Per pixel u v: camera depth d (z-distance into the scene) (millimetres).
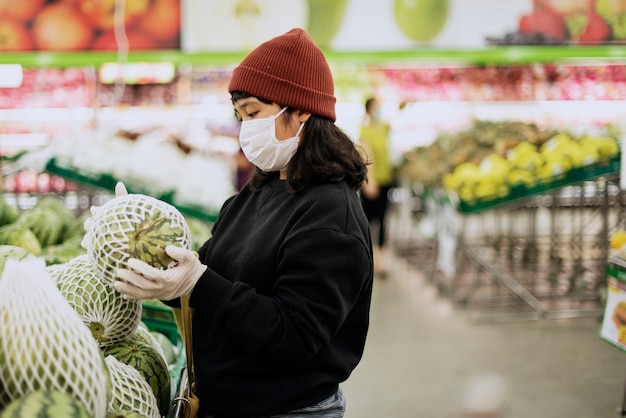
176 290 1531
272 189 1781
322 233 1570
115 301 1875
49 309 1348
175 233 1648
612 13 6469
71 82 8602
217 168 4793
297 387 1662
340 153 1705
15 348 1297
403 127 9641
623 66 9297
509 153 6383
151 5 6309
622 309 3271
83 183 4203
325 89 1727
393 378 4312
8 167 4676
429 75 9422
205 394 1728
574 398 3928
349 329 1756
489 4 6465
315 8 6402
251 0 6344
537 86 9414
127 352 1936
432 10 6457
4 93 8516
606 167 5516
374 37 6484
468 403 3881
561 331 5285
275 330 1535
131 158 4289
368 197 7332
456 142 7297
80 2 6273
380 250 7492
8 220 3287
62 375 1310
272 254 1645
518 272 7523
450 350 4855
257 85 1685
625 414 3680
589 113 9297
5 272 1353
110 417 1447
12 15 6234
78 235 3449
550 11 6488
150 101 8883
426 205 7348
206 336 1730
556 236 7316
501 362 4574
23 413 1175
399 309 6051
